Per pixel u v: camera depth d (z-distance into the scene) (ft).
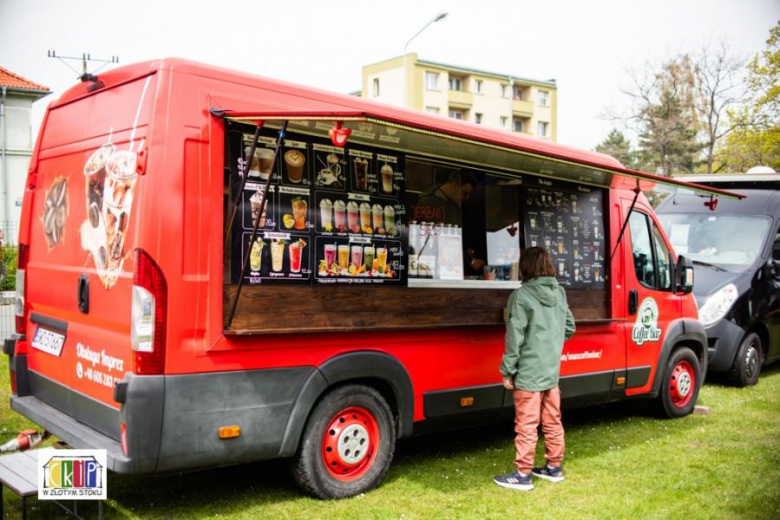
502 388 19.04
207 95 13.57
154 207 12.82
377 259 16.20
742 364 31.14
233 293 13.75
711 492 17.10
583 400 21.49
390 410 16.46
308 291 14.89
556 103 208.64
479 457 19.44
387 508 15.15
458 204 19.02
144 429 12.55
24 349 17.35
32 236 17.39
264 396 14.10
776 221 33.91
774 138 84.12
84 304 14.64
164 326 12.78
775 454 20.47
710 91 117.29
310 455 15.01
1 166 103.40
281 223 14.55
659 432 22.95
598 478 17.98
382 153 16.46
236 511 14.65
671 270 24.88
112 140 14.20
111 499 15.21
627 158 185.06
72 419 15.15
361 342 15.81
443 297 17.56
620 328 22.54
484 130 18.61
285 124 12.65
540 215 20.34
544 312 16.81
